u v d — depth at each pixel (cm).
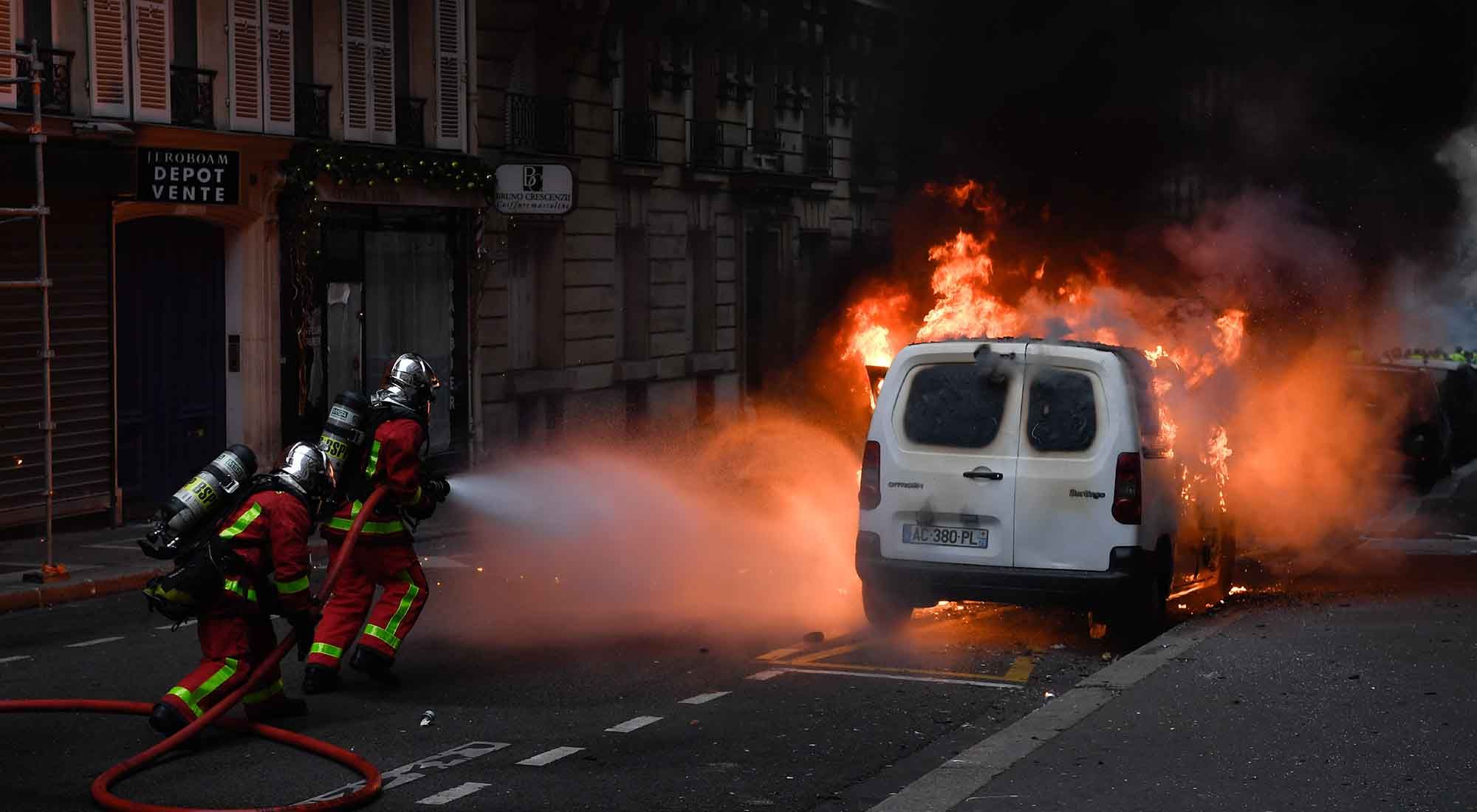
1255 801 612
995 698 836
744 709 802
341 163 1928
